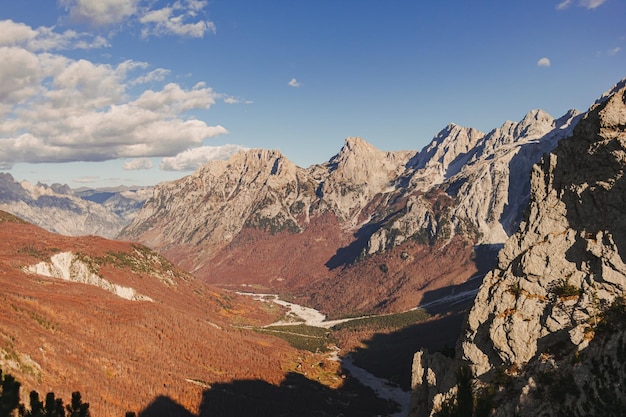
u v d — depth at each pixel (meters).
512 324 49.12
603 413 36.88
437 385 59.91
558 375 41.56
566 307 46.47
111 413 101.38
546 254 50.88
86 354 125.00
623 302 43.06
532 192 56.81
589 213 49.62
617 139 47.38
